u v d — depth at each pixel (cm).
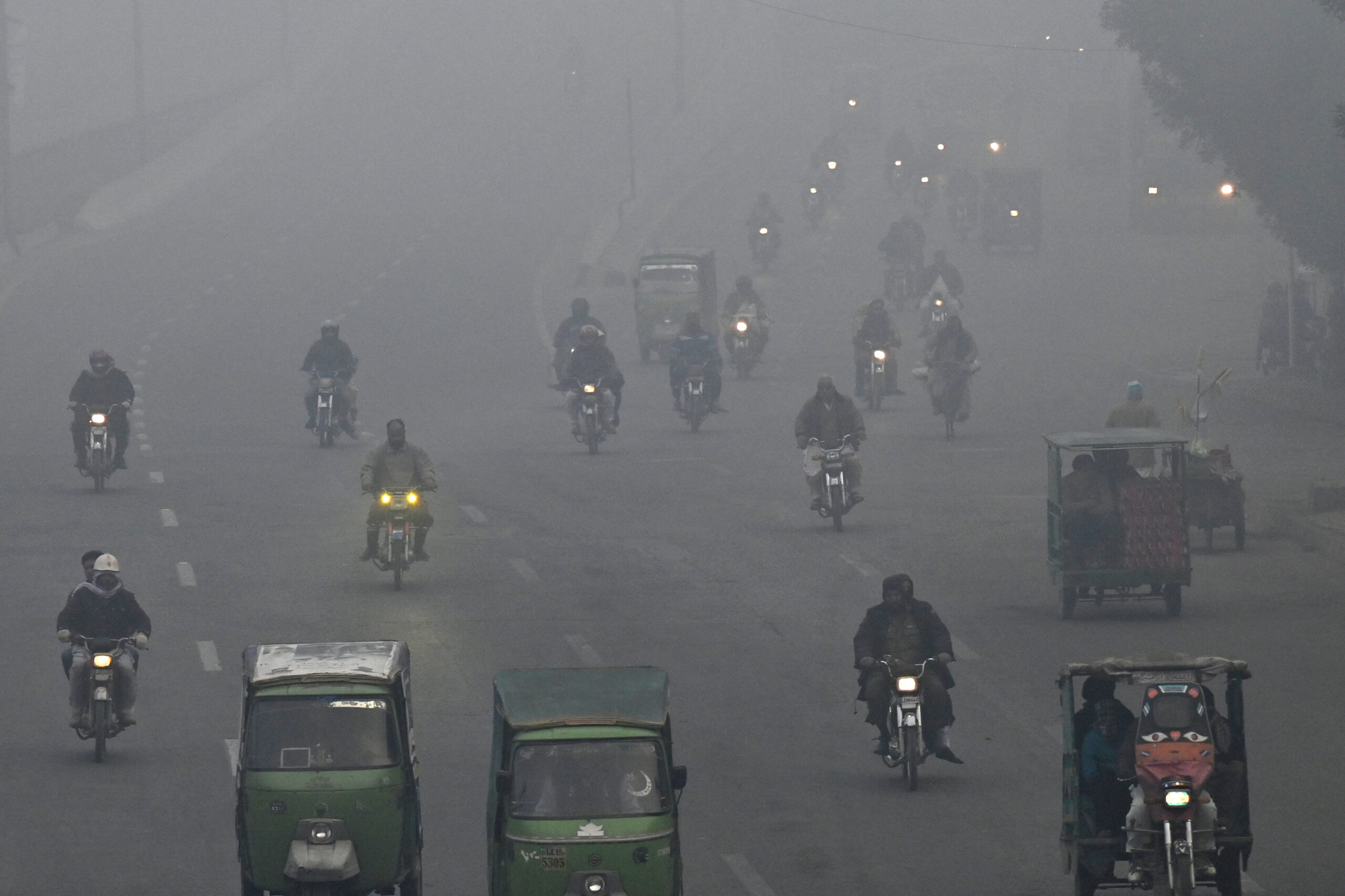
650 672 4241
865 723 5769
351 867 4028
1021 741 5519
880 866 4453
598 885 3788
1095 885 4006
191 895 4272
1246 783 3956
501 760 3975
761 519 9119
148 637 5944
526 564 8050
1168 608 7019
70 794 5031
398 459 7712
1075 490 7031
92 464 9850
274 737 4119
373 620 6994
